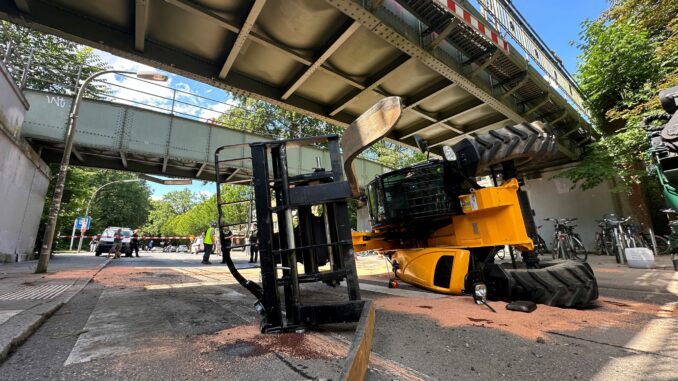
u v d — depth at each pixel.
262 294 2.93
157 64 5.28
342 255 2.81
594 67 10.38
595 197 12.30
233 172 13.66
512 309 3.29
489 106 7.82
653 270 6.50
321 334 2.56
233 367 1.89
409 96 7.28
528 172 13.99
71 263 10.18
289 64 5.94
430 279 4.59
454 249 4.46
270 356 2.07
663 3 7.69
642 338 2.39
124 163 12.05
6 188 8.56
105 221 50.03
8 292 4.21
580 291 3.31
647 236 10.39
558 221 9.85
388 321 3.01
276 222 3.20
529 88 7.81
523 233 3.95
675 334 2.45
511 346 2.28
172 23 4.87
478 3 6.35
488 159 4.06
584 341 2.36
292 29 5.04
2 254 8.67
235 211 30.06
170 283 5.87
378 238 5.92
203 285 5.62
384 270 8.97
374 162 17.27
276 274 2.73
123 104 10.92
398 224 5.19
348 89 6.77
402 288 5.16
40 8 4.34
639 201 11.67
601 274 6.20
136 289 5.09
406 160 23.22
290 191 2.83
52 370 1.86
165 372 1.82
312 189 2.85
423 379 1.77
